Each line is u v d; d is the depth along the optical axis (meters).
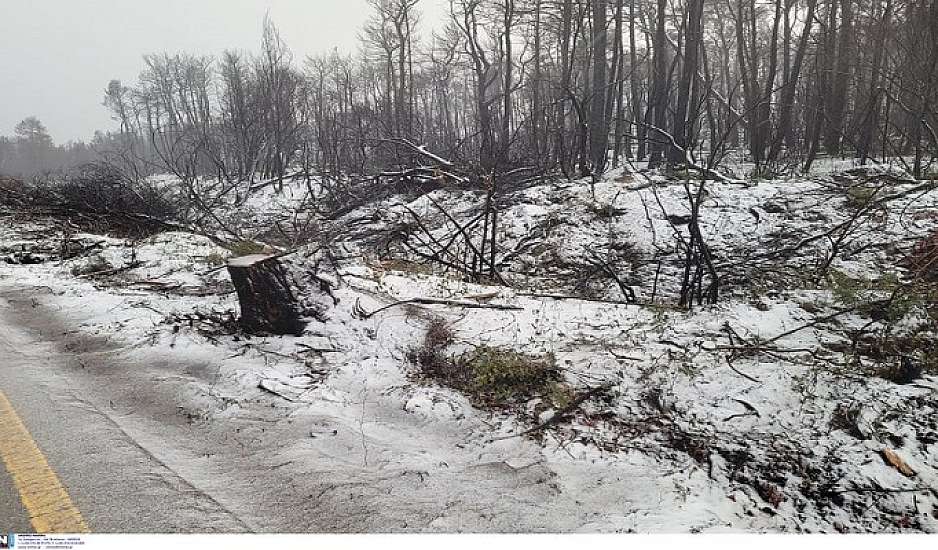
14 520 3.01
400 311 6.15
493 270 8.98
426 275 8.09
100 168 18.48
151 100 58.69
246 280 5.42
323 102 39.12
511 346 5.35
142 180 19.58
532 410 4.37
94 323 6.07
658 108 20.20
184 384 4.59
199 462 3.57
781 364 4.76
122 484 3.31
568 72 21.45
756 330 5.49
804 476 3.56
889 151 16.77
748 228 10.30
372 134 23.72
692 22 17.81
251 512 3.12
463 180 15.49
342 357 5.12
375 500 3.23
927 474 3.49
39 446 3.69
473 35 23.80
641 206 11.77
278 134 26.31
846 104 21.53
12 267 9.17
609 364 4.92
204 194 21.92
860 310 5.77
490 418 4.28
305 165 24.03
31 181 21.31
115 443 3.75
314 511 3.14
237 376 4.68
